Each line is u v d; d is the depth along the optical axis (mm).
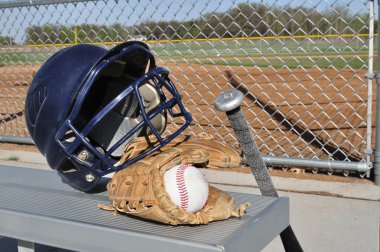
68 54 1991
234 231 1642
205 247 1518
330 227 3016
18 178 2459
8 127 6094
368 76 3559
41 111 1960
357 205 3291
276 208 1891
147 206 1688
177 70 9867
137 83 1818
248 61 12273
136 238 1628
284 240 2084
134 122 2146
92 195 2127
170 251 1579
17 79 9094
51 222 1800
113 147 1827
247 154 1982
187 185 1665
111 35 5480
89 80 1817
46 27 6520
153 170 1703
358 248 2752
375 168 3570
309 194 3518
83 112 2082
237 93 1896
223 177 3934
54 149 1969
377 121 3518
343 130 5559
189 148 1867
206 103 6840
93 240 1718
